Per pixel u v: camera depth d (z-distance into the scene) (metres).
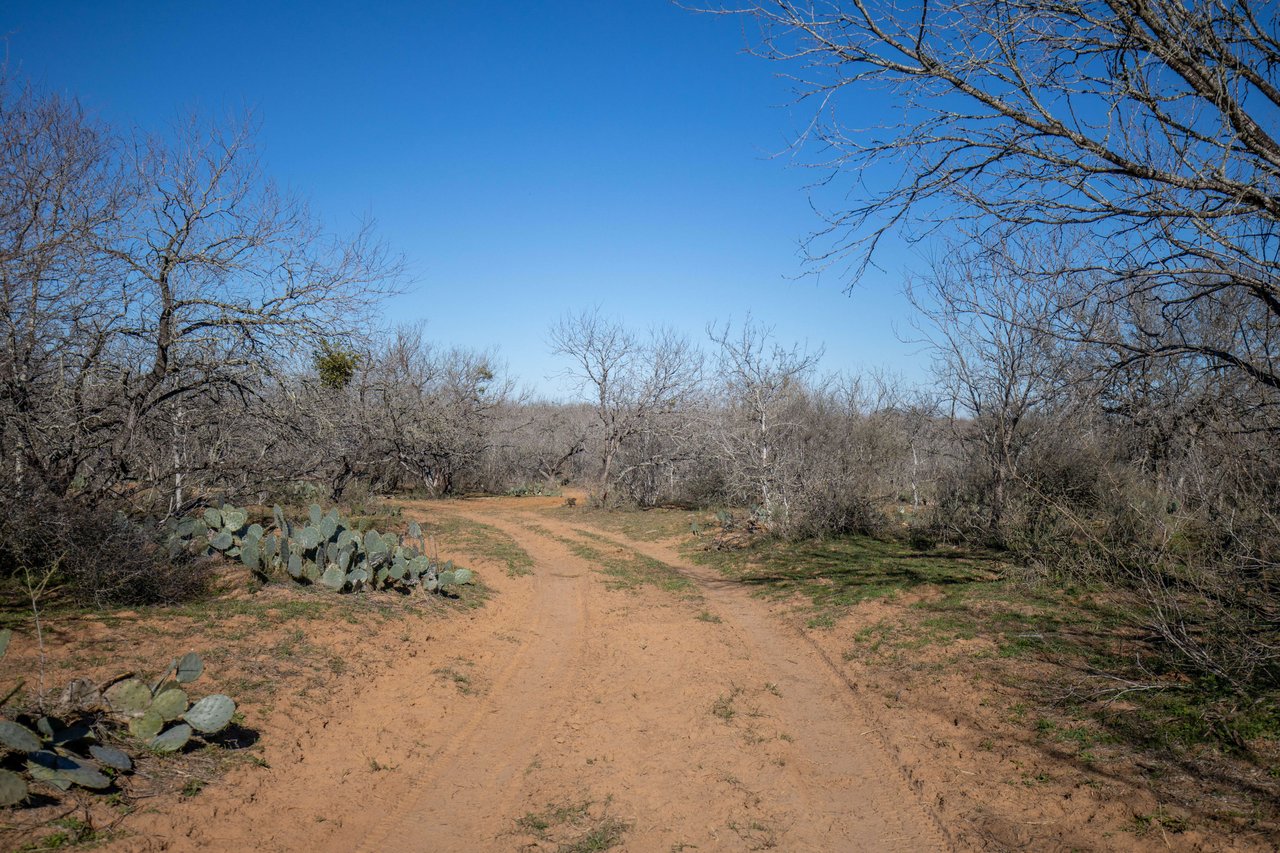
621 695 8.07
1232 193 5.27
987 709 6.96
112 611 8.51
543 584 14.13
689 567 16.70
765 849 4.91
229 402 12.81
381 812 5.32
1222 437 7.18
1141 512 10.49
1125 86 5.46
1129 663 7.47
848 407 24.09
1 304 9.19
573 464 40.59
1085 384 8.98
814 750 6.55
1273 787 4.97
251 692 6.94
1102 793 5.21
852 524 17.53
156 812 4.73
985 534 15.04
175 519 11.97
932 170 6.19
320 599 10.10
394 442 29.34
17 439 9.57
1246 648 6.30
